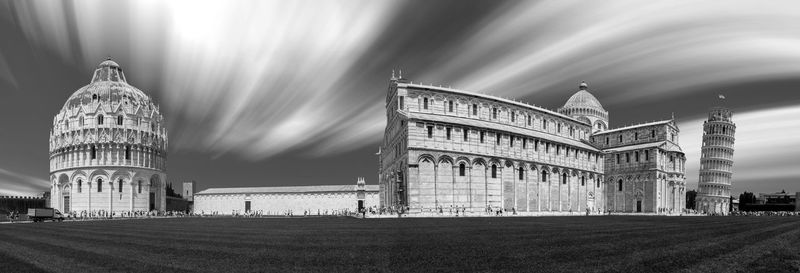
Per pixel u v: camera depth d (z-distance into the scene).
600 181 147.38
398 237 39.25
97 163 159.50
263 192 184.25
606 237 37.88
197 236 43.34
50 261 27.17
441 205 102.25
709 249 29.67
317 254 28.27
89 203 158.38
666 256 26.31
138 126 166.50
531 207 118.94
